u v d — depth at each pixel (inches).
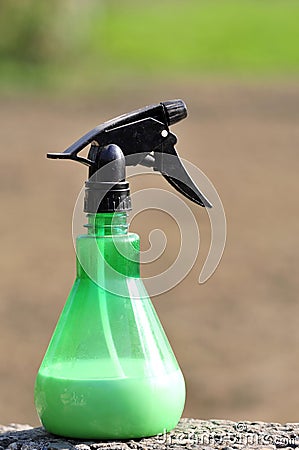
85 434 161.9
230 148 1010.1
